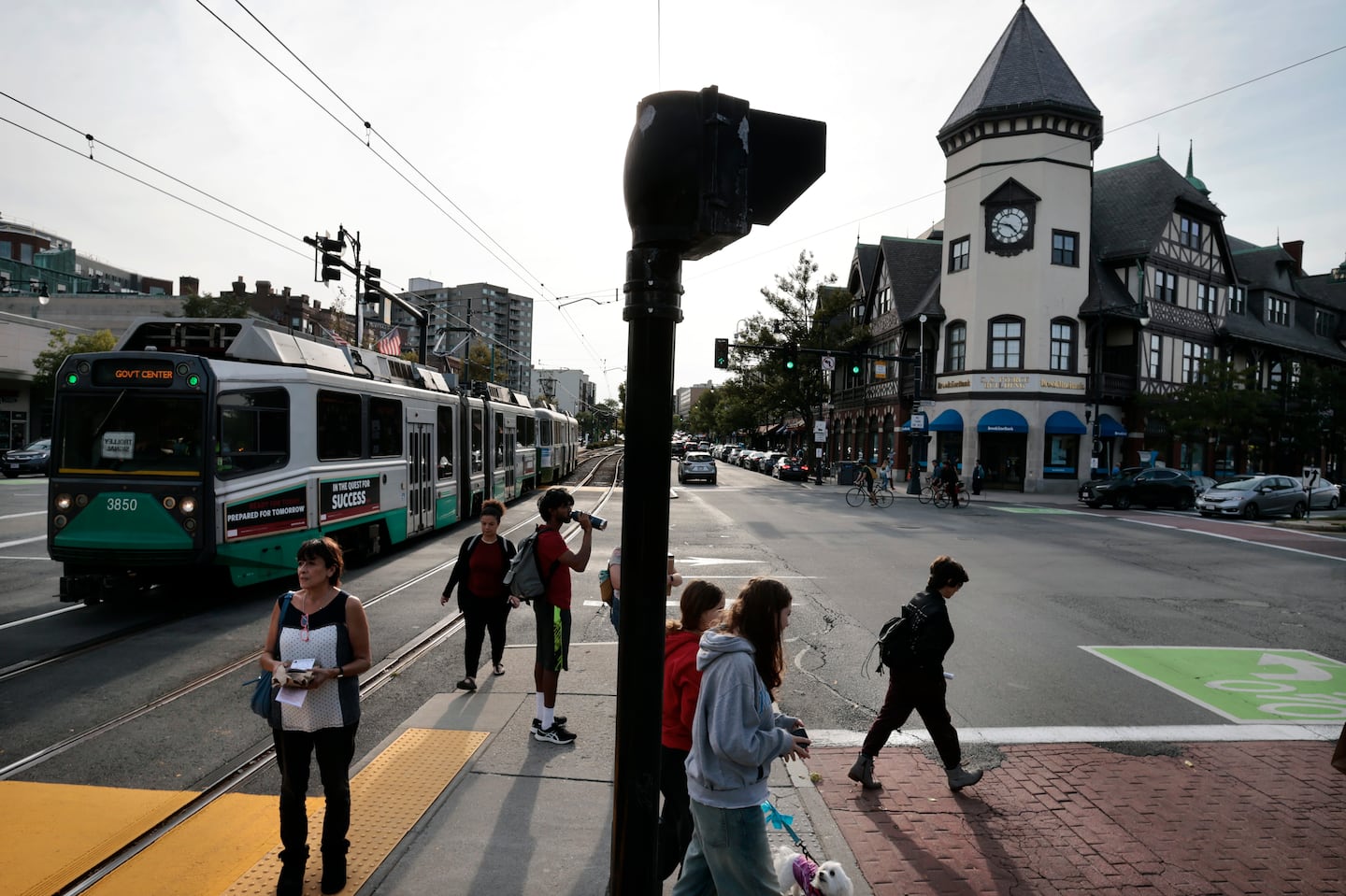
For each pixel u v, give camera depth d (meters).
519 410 26.00
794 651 8.54
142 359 9.31
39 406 40.53
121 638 8.48
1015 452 37.75
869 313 48.19
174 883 3.85
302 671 3.61
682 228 2.15
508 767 5.18
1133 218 40.62
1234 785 5.31
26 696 6.66
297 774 3.70
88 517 9.24
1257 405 35.69
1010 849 4.36
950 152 39.44
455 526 18.58
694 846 3.33
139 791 4.86
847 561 14.76
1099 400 35.41
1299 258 58.16
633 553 2.14
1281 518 26.78
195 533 9.22
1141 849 4.39
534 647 8.34
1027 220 36.94
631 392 2.16
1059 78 37.47
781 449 78.00
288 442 10.63
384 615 9.78
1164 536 19.48
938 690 5.03
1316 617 10.91
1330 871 4.19
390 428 13.96
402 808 4.57
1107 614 10.73
